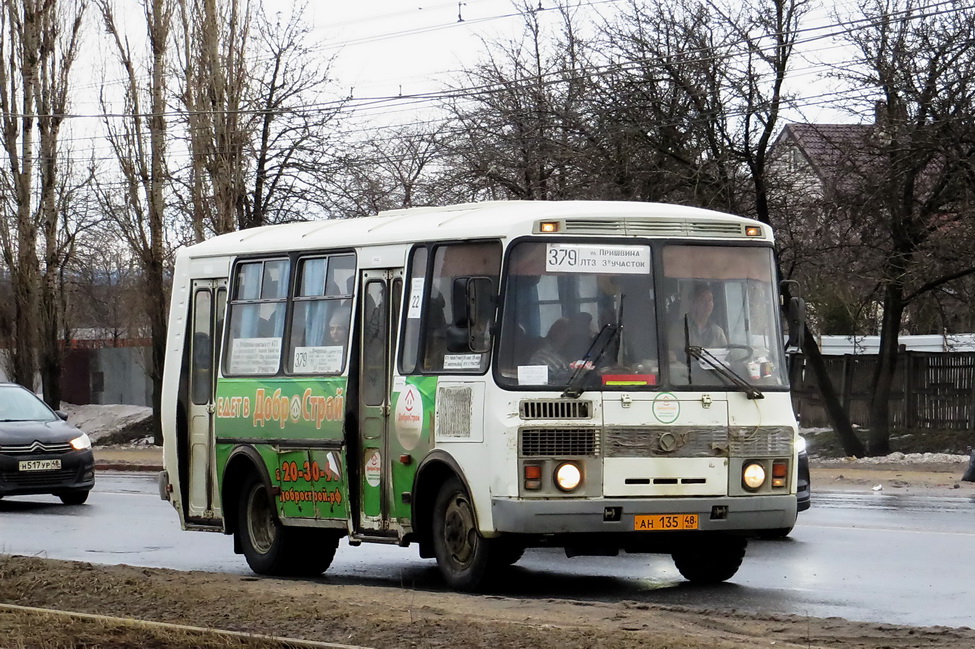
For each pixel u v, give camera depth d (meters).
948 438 31.28
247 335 14.00
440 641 8.42
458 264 11.62
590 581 12.41
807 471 16.19
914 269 28.75
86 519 19.78
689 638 8.19
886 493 21.92
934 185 29.22
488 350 11.08
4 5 45.06
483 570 11.12
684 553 12.30
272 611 9.78
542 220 11.20
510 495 10.78
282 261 13.67
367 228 12.86
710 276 11.54
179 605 10.30
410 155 39.56
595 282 11.22
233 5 37.19
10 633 9.40
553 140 31.41
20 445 21.47
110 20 39.28
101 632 9.39
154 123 39.25
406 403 11.89
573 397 10.93
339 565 14.40
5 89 45.00
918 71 27.77
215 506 14.30
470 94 32.84
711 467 11.20
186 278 14.95
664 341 11.23
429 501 11.81
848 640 8.35
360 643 8.56
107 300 63.81
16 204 44.94
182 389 14.79
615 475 10.95
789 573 12.60
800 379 37.72
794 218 30.44
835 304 40.41
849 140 29.03
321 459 12.81
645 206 11.77
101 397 55.94
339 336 12.79
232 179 36.81
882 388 31.09
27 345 45.06
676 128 30.03
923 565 12.89
